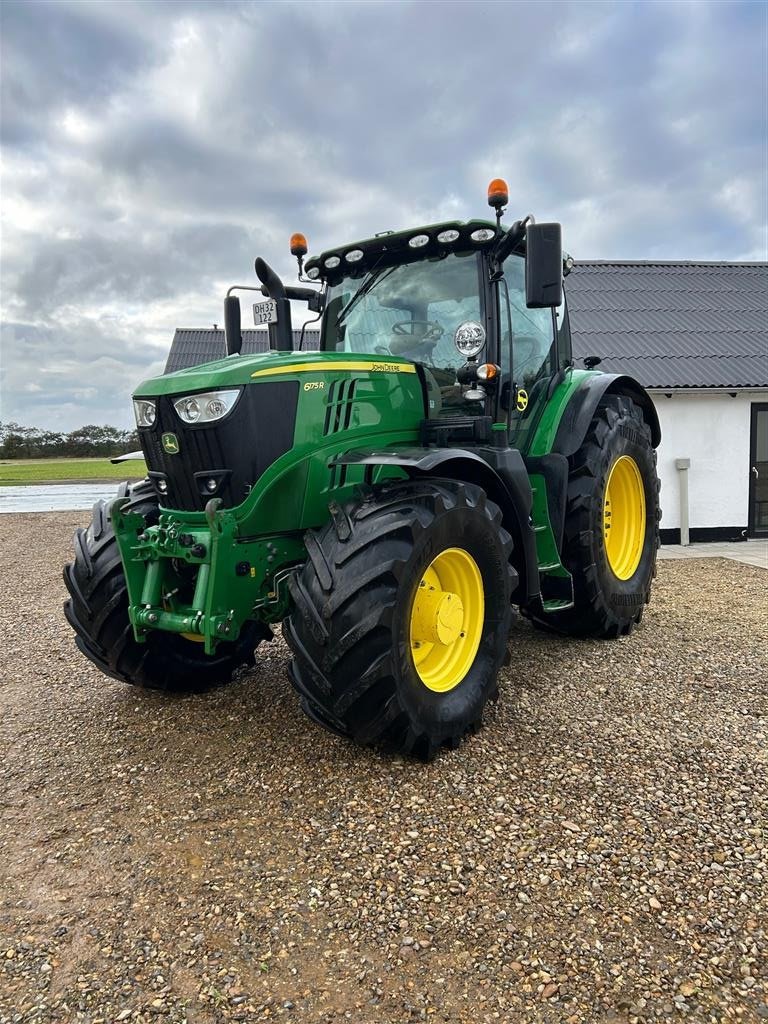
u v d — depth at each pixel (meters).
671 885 2.23
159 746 3.28
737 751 3.09
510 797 2.74
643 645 4.63
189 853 2.46
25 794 2.90
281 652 4.62
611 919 2.09
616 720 3.43
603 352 9.20
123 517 3.17
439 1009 1.79
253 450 3.02
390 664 2.75
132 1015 1.79
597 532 4.50
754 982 1.86
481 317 3.78
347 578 2.74
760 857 2.37
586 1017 1.76
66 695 3.98
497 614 3.38
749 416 8.98
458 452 3.18
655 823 2.56
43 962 1.98
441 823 2.58
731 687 3.85
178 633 3.37
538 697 3.74
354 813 2.66
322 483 3.22
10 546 10.13
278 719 3.53
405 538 2.84
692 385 8.57
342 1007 1.80
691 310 10.51
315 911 2.15
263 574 3.10
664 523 8.97
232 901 2.21
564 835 2.49
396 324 4.04
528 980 1.87
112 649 3.54
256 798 2.80
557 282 3.30
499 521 3.40
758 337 9.74
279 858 2.41
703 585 6.45
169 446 3.16
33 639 5.17
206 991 1.86
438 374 3.91
